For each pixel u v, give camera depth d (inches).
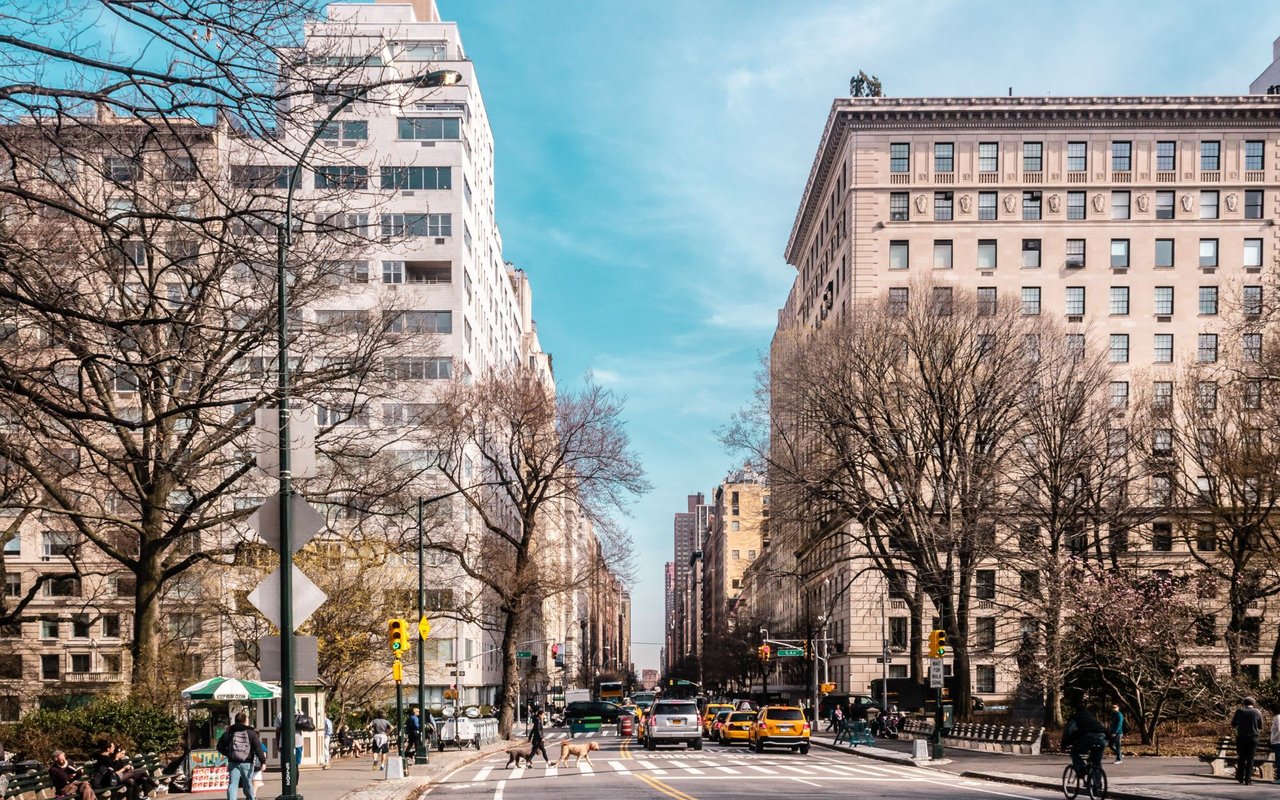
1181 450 2358.5
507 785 1167.6
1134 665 1664.6
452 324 2952.8
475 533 2753.4
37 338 888.3
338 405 1059.3
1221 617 2380.7
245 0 472.7
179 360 753.6
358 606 1845.5
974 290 2896.2
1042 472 1898.4
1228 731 1675.7
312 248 963.3
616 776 1268.5
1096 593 1673.2
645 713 2240.4
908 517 1971.0
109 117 741.9
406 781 1182.3
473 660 3289.9
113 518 1175.0
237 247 618.8
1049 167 3056.1
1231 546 1835.6
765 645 2984.7
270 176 681.6
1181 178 3041.3
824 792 1003.9
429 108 3011.8
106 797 857.5
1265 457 1642.5
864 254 3036.4
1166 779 1093.1
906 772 1323.8
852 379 2015.3
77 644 2768.2
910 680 2139.5
